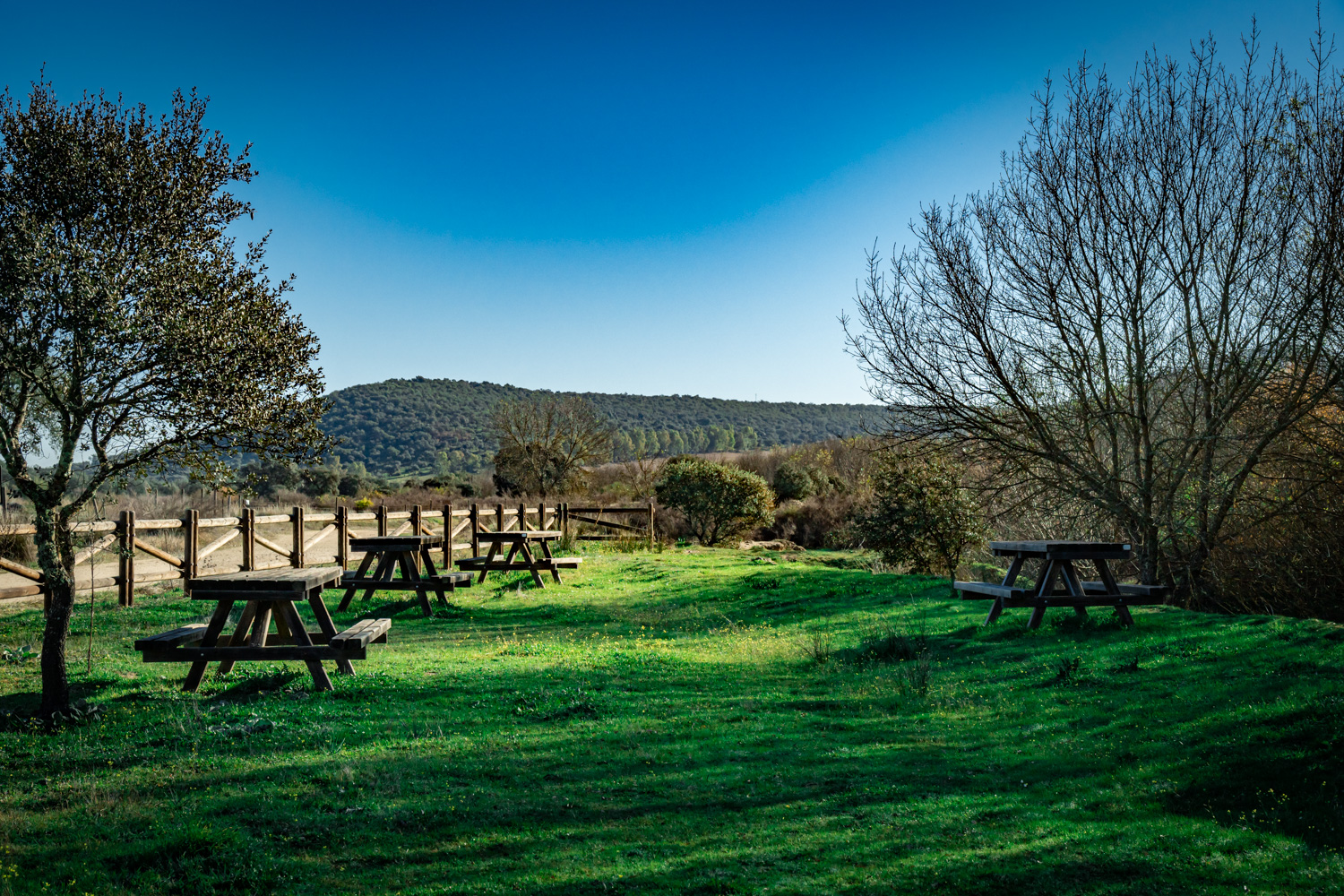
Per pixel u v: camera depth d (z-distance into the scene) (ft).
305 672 29.37
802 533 111.55
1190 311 47.16
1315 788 18.03
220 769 19.69
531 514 87.76
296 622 27.86
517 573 65.36
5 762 20.34
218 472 26.86
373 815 16.92
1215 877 14.64
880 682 29.68
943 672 30.89
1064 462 48.52
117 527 45.75
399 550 48.39
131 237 25.30
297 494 152.35
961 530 59.98
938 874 14.69
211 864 14.71
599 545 86.48
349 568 63.93
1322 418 43.88
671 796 18.51
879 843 16.06
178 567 50.31
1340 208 41.19
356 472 324.80
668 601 52.34
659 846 15.81
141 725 23.32
